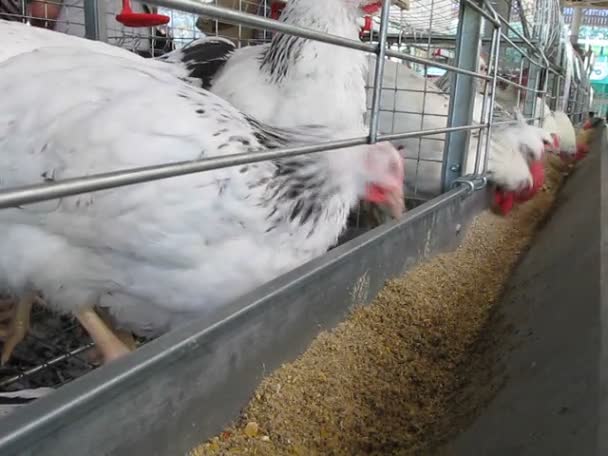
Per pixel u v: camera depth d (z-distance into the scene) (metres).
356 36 1.99
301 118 1.87
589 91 14.12
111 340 1.18
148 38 2.73
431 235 1.82
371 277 1.35
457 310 1.50
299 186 1.23
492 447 0.70
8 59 1.26
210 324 0.78
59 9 2.51
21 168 1.08
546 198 3.63
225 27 3.37
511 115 4.04
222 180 1.06
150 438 0.70
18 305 1.31
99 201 1.01
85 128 1.04
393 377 1.12
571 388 0.69
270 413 0.88
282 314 0.97
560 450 0.57
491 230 2.47
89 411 0.60
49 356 1.36
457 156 2.40
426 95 2.66
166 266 1.10
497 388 0.92
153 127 1.06
